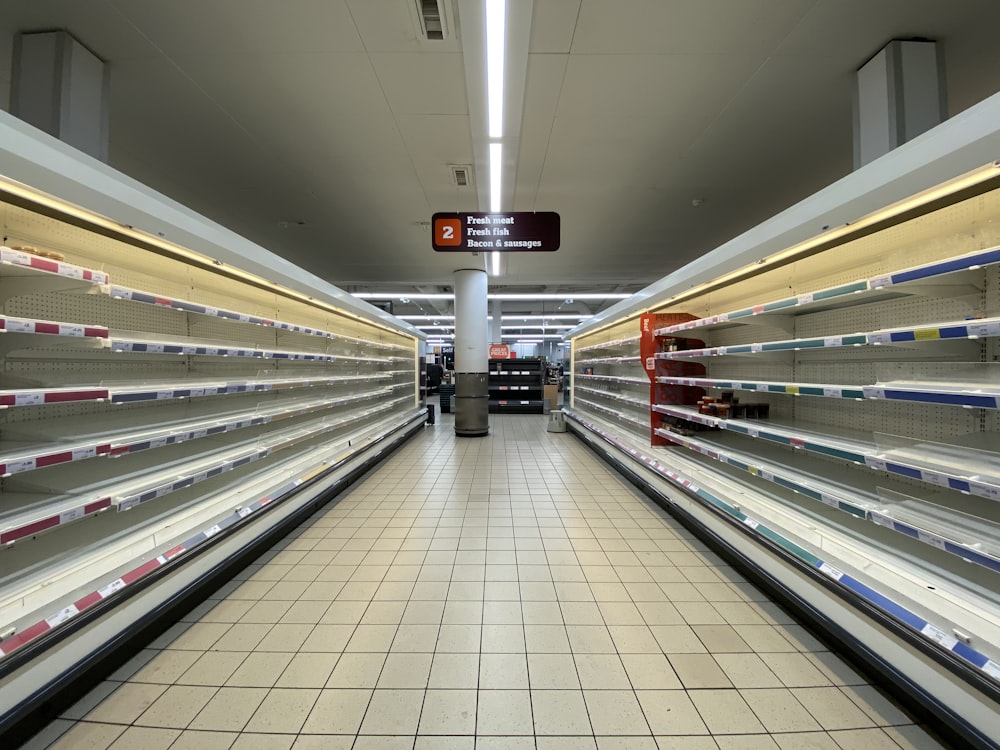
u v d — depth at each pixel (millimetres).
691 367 4293
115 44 2889
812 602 1902
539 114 3744
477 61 2828
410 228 6746
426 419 9938
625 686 1725
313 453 4125
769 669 1818
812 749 1444
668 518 3670
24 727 1476
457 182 5090
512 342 33812
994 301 1771
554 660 1873
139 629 1778
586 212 6074
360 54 3004
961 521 1574
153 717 1570
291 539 3201
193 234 2197
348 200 5613
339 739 1487
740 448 3316
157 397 2162
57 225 1875
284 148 4305
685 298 3660
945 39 2855
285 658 1882
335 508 3943
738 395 3846
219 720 1561
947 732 1471
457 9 2615
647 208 5930
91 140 2953
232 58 3037
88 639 1563
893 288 1815
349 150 4344
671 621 2158
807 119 3828
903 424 2307
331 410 5336
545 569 2719
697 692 1693
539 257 8570
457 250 4672
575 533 3330
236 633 2055
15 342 1775
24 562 1748
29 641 1353
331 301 4160
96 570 1730
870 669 1777
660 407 4160
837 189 1800
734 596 2396
